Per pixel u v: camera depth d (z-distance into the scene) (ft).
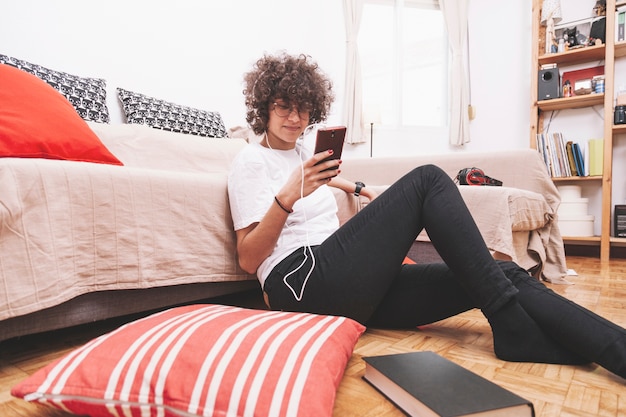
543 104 11.75
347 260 3.12
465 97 13.03
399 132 13.29
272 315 2.70
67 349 3.49
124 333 2.43
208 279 4.01
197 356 2.10
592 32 11.05
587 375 2.73
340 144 3.02
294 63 3.53
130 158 5.95
